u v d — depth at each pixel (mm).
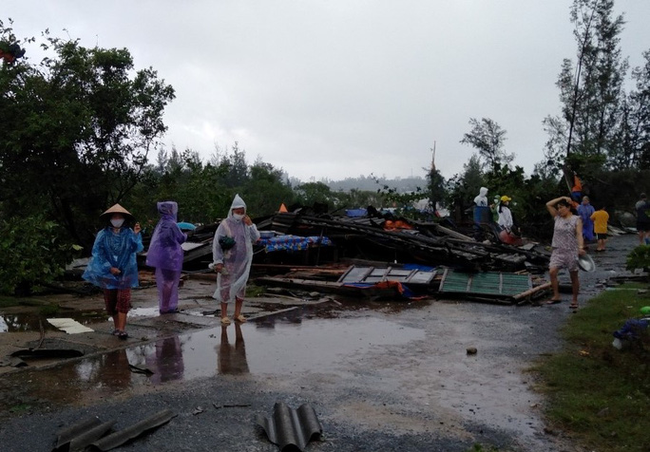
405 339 7180
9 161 14875
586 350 6410
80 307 9078
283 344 6871
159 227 8547
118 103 16312
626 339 6129
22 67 15156
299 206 17797
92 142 16359
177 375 5578
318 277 11859
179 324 7863
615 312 8219
